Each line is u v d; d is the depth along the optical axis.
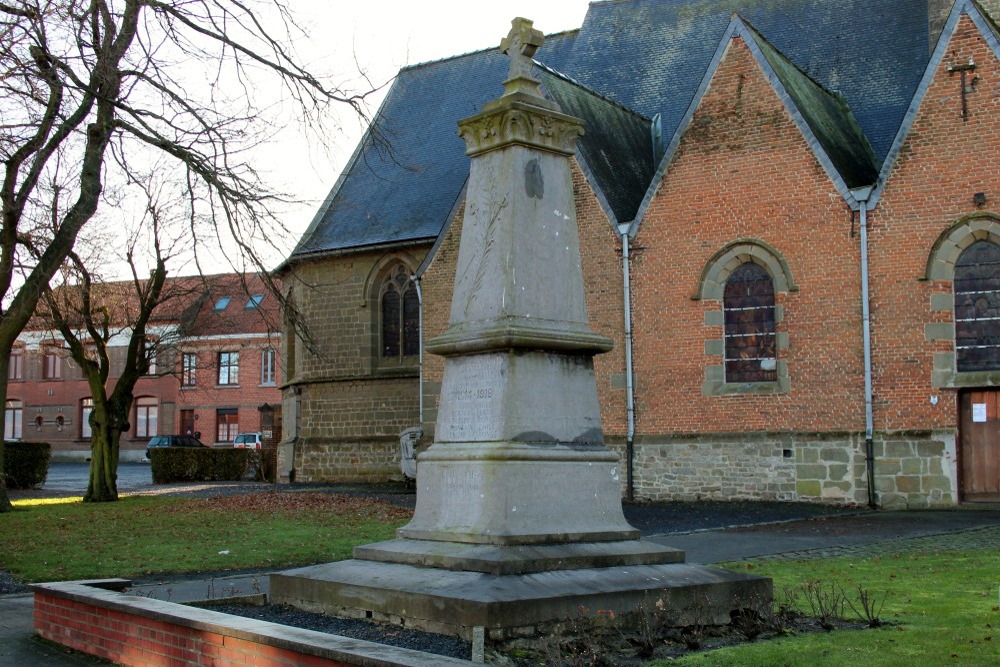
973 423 22.03
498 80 36.16
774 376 23.69
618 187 26.47
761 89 23.95
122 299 38.56
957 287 22.06
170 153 20.89
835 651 8.14
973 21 22.09
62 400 66.69
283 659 6.88
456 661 6.08
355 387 34.38
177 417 63.03
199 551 16.44
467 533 9.20
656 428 24.64
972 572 12.84
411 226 33.28
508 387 9.48
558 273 10.05
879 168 26.03
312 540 17.61
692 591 9.02
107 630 8.99
